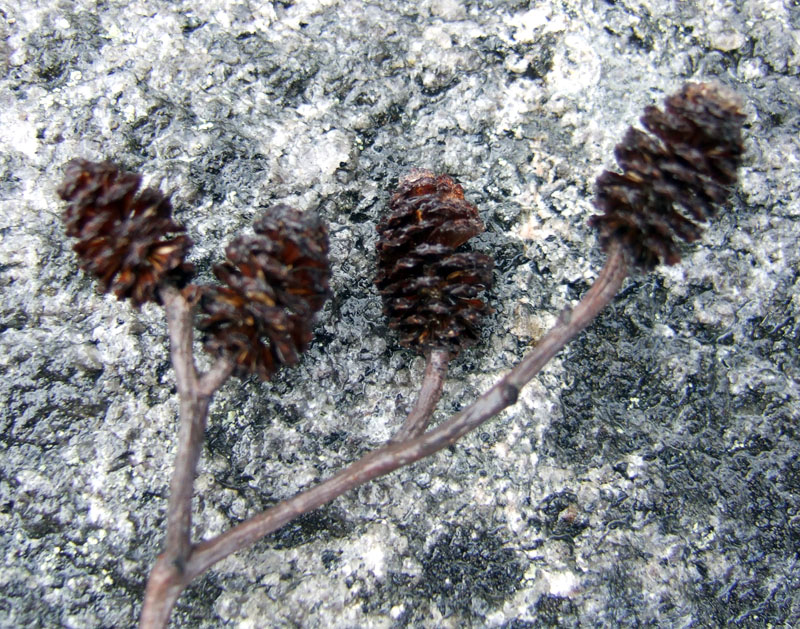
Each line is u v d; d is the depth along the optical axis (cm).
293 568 6
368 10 8
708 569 7
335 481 5
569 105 8
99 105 8
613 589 7
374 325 7
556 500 7
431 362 6
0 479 6
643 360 7
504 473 7
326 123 8
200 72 8
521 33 8
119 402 7
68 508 6
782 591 7
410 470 7
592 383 7
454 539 7
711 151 5
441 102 8
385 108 8
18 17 8
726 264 8
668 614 7
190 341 6
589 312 6
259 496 7
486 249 7
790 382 7
